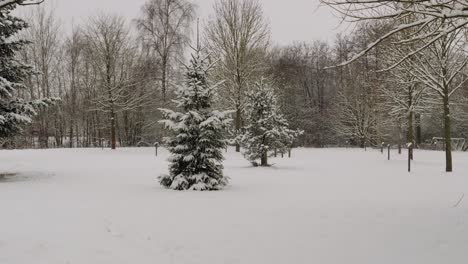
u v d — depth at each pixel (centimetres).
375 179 1520
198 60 1396
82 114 4512
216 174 1292
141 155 2794
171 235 654
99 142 4634
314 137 5162
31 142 4431
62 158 2497
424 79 1859
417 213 834
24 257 534
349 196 1088
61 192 1151
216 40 3212
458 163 2272
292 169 1975
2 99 1603
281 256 551
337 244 606
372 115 4097
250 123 2206
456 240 625
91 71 4225
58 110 4388
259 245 602
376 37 951
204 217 795
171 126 1313
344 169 1970
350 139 5034
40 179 1525
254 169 1981
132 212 839
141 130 4550
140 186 1322
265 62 3634
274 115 2183
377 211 857
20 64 1650
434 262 522
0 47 1594
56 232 661
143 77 4003
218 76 3192
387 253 562
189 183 1264
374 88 3052
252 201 999
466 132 3847
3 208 872
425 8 576
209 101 1372
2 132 1588
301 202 981
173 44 3762
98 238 630
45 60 4084
